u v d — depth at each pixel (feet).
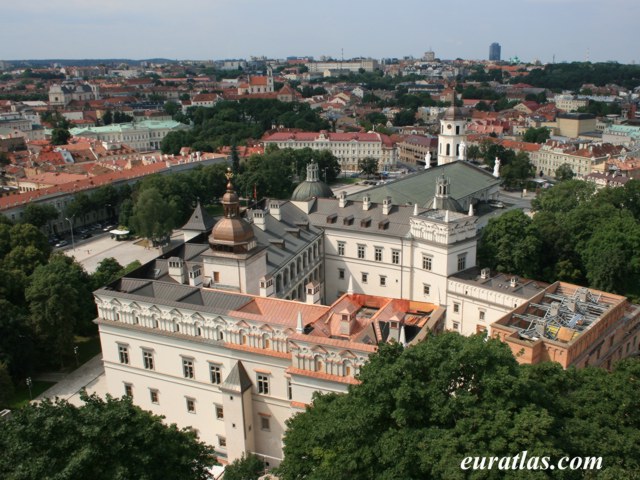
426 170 590.96
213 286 345.10
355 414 186.80
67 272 415.44
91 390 368.48
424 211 437.99
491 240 451.94
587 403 206.80
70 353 396.98
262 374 283.38
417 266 425.28
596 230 472.44
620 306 349.82
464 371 187.52
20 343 370.12
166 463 190.39
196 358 296.71
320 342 257.75
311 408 233.96
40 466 159.74
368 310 321.93
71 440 172.35
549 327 320.50
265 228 416.26
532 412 170.91
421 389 180.34
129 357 316.19
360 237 447.42
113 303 312.29
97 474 171.94
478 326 393.91
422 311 318.24
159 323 302.45
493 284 389.39
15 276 415.03
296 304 299.58
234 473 241.96
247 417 287.48
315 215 472.03
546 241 474.49
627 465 179.73
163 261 367.86
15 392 367.25
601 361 331.36
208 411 302.04
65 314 383.86
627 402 202.28
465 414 174.70
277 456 291.79
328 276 471.62
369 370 195.93
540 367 213.46
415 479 171.12
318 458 203.72
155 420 204.44
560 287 384.88
